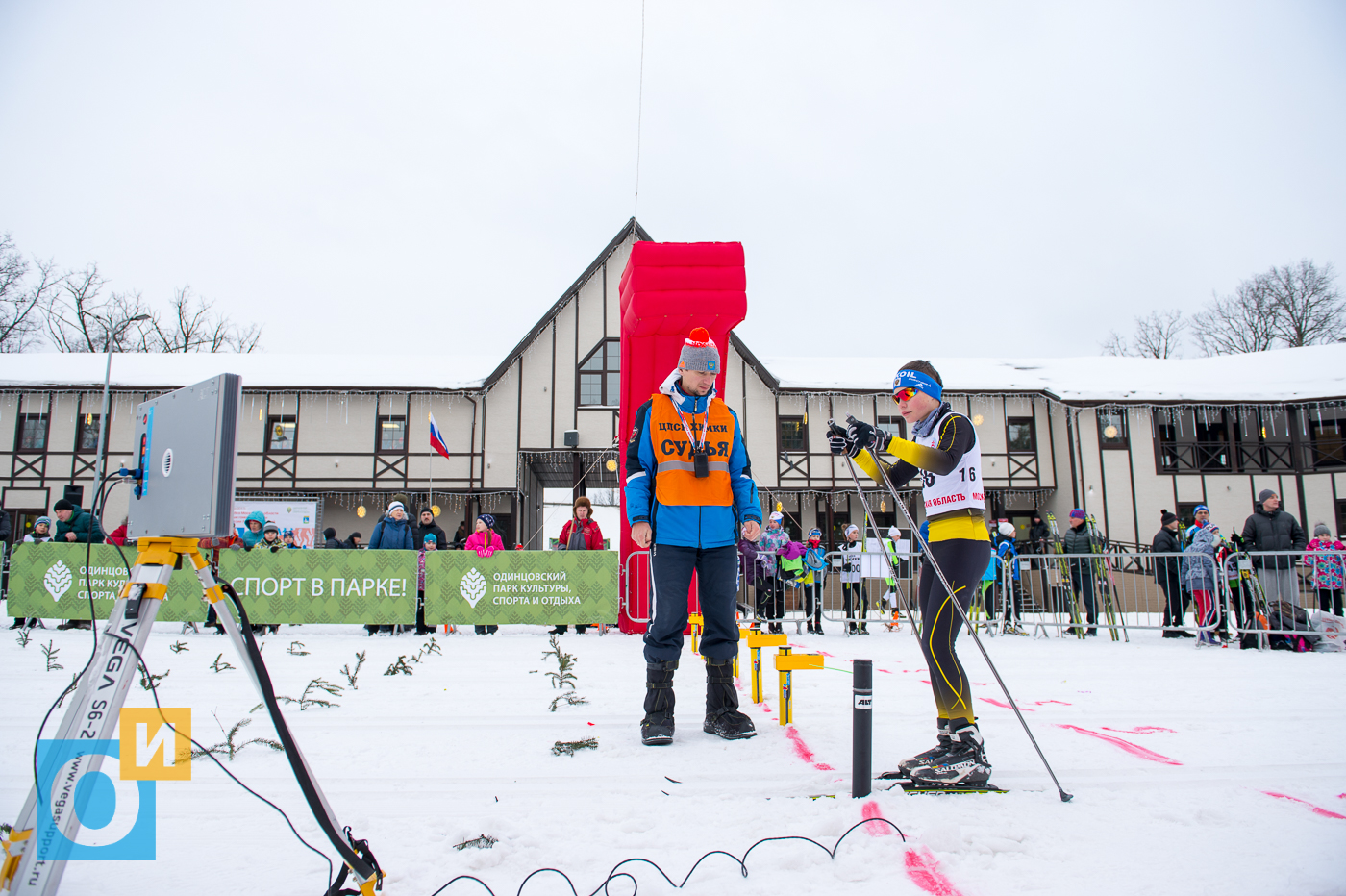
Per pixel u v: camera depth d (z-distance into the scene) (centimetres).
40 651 581
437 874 166
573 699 371
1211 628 733
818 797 218
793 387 2000
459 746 282
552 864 172
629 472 321
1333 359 2139
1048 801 215
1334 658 611
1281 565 732
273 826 197
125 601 149
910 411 268
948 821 196
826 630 975
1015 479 2062
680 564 305
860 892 157
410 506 1955
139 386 1939
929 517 257
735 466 324
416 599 777
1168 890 157
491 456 1939
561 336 1967
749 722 300
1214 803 213
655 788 228
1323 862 171
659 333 679
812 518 2038
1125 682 459
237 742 284
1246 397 1956
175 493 157
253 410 1952
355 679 426
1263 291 3198
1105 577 858
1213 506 1980
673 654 297
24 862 129
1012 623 932
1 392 1952
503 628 862
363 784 233
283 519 1920
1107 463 1983
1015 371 2253
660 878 163
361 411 1961
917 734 300
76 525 883
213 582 159
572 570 787
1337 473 1950
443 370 2073
